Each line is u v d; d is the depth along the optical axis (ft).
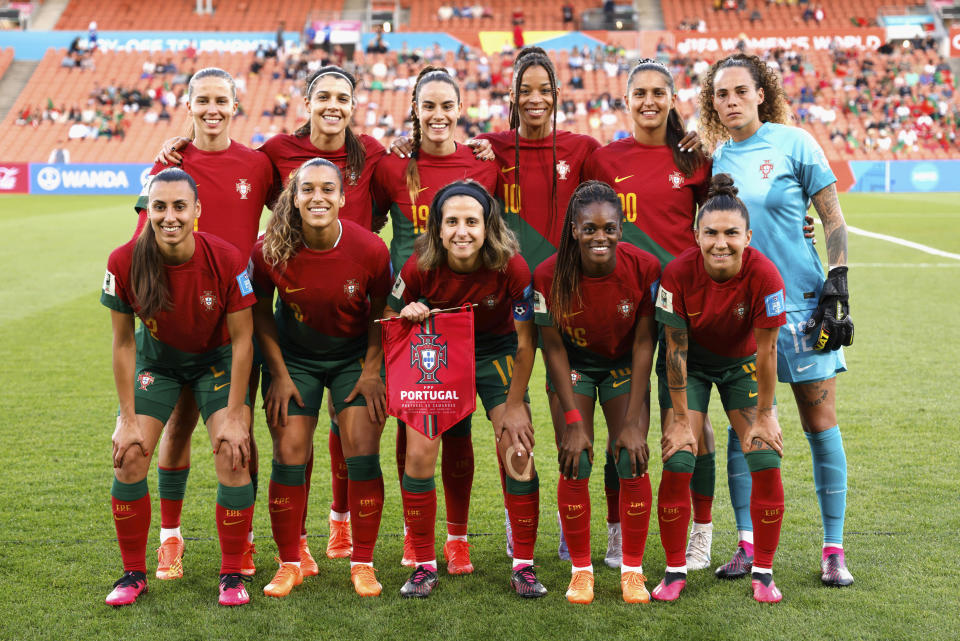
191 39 119.55
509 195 14.30
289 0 130.52
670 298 11.67
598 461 17.56
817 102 110.73
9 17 123.03
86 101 111.24
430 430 11.91
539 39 119.75
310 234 11.82
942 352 26.03
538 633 10.63
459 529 12.84
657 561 13.04
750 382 12.17
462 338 11.94
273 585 11.87
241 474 11.70
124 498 11.60
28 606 11.37
